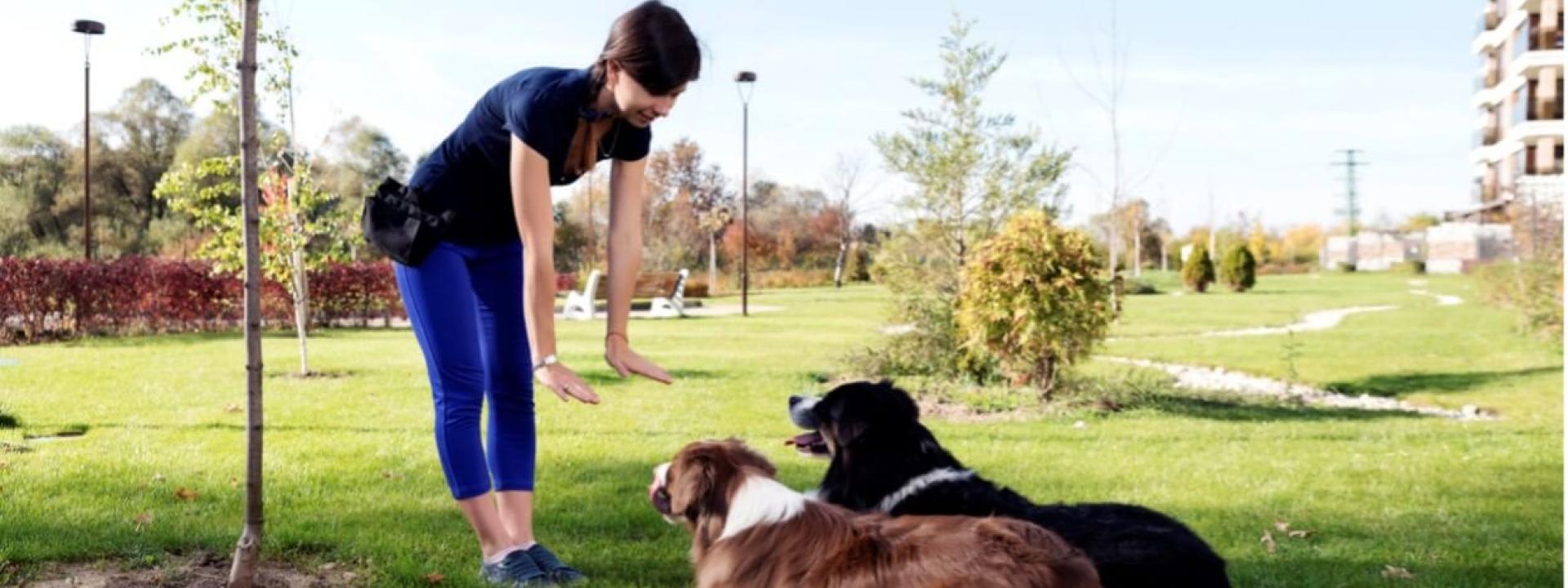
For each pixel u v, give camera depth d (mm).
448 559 4430
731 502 3096
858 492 4234
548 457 6914
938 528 2914
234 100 11273
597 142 3875
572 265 49031
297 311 11477
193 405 9031
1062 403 9773
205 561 4340
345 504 5414
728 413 9023
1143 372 11836
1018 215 10516
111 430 7715
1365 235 77188
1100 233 33969
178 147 39406
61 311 16906
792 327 20953
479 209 4023
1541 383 11906
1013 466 6832
